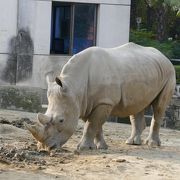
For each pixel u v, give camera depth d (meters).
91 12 33.19
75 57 16.66
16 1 31.50
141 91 18.00
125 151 17.59
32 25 31.86
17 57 31.72
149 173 14.88
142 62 18.19
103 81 16.92
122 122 30.25
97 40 33.22
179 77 41.97
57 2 32.47
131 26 56.50
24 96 28.72
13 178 13.61
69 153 16.59
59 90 15.98
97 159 15.94
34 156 15.95
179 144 20.53
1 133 19.78
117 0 33.31
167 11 54.03
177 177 14.68
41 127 15.76
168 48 47.78
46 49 32.19
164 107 19.34
